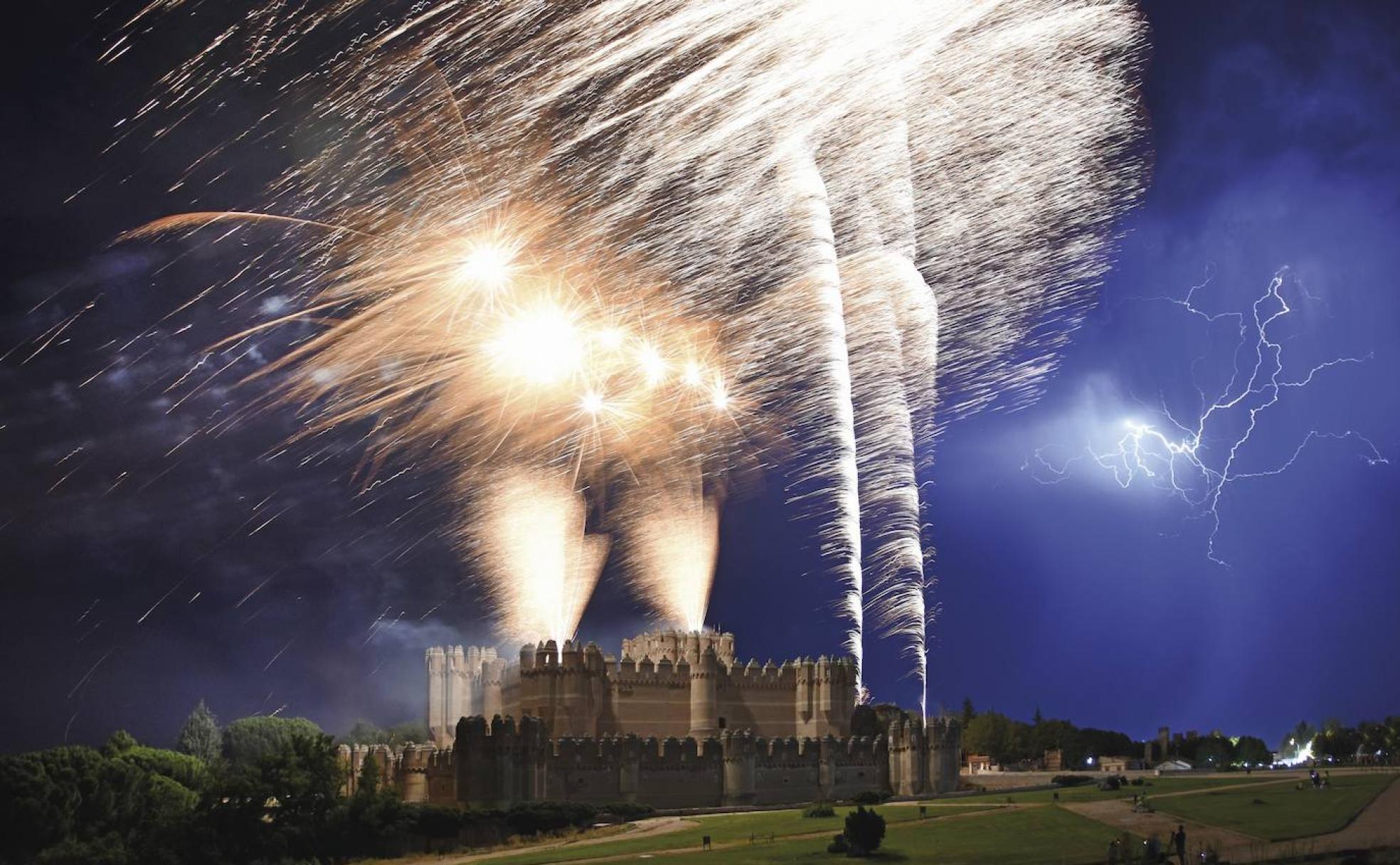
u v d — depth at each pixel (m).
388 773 136.25
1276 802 109.56
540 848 101.69
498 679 155.25
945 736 145.12
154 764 124.88
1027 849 88.81
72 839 102.50
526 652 137.50
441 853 104.00
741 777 132.00
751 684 146.00
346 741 179.00
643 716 140.62
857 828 88.81
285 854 100.81
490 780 116.88
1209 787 128.25
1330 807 104.81
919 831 98.81
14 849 100.69
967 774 172.50
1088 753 194.38
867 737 144.62
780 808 128.38
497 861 92.88
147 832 102.56
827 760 139.00
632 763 126.94
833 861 86.44
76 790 104.56
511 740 118.06
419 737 174.38
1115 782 132.38
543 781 120.62
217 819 101.00
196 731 166.88
